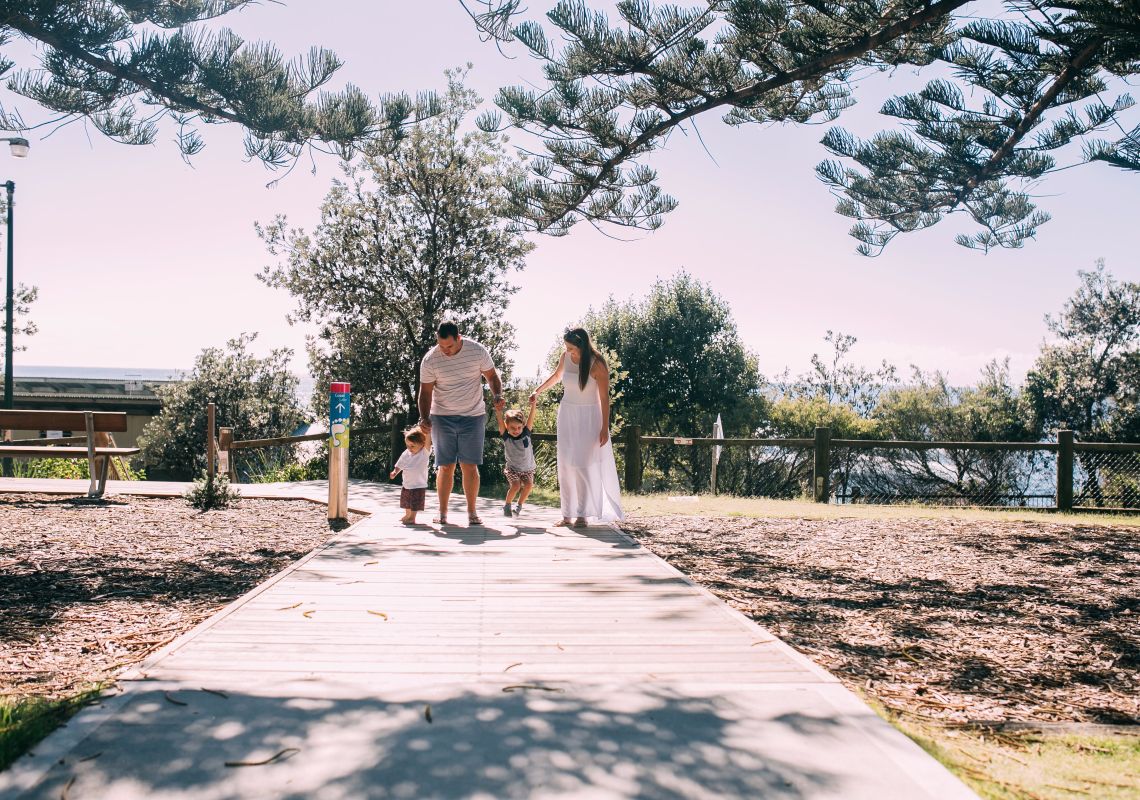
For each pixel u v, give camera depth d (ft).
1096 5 23.17
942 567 22.61
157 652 11.35
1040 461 42.63
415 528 24.22
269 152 27.81
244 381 85.30
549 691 9.81
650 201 34.88
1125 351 119.55
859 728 8.70
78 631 13.48
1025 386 126.72
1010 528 31.07
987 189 41.52
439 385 24.43
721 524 30.66
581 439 24.71
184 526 25.36
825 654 13.74
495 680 10.27
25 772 7.33
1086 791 8.10
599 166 34.37
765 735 8.45
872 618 16.56
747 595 18.25
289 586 15.90
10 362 67.51
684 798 6.99
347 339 56.08
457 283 56.44
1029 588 20.02
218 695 9.47
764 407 113.19
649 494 43.80
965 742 9.69
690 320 111.04
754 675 10.68
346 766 7.54
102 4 24.26
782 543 26.35
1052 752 9.51
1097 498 40.73
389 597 15.08
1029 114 34.40
